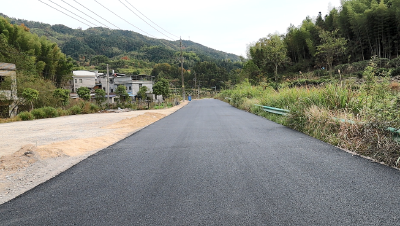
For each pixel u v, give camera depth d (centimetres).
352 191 280
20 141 752
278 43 3994
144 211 246
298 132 734
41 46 3838
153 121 1308
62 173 402
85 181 354
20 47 3428
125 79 5916
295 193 279
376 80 679
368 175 334
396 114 445
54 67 3984
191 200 270
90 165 447
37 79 2817
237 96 2402
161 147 589
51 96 2706
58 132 954
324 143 564
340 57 4281
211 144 599
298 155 460
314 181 318
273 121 1049
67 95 2909
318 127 662
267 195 276
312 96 859
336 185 301
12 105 2286
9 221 237
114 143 675
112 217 236
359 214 225
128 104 3166
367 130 476
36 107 2553
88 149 612
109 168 421
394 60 2903
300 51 5125
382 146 420
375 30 3581
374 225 205
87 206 265
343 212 230
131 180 350
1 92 2116
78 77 5700
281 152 488
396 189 281
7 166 439
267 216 226
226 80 10431
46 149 548
